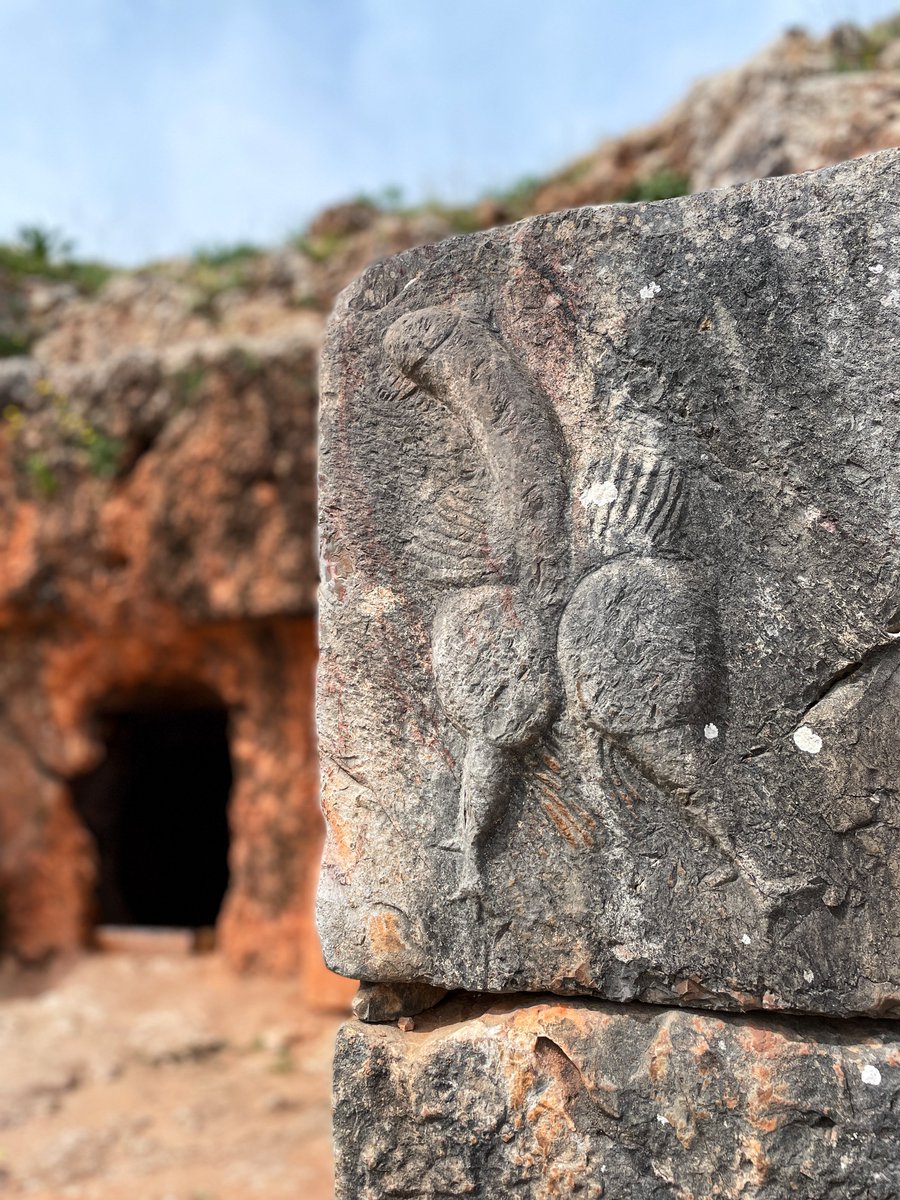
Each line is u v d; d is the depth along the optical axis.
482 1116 1.63
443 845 1.68
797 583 1.54
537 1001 1.67
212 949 5.94
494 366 1.67
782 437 1.55
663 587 1.55
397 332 1.74
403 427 1.76
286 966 5.45
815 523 1.53
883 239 1.51
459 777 1.68
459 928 1.66
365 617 1.75
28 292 6.84
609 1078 1.56
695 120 5.65
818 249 1.54
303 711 5.48
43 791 5.90
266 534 5.10
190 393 5.05
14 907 5.89
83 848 5.95
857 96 4.09
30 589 5.49
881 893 1.49
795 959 1.50
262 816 5.57
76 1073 4.47
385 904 1.71
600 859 1.59
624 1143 1.56
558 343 1.67
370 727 1.74
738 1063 1.51
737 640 1.55
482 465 1.69
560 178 6.46
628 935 1.57
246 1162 3.64
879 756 1.50
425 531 1.73
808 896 1.50
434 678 1.70
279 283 6.53
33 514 5.40
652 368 1.62
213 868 7.58
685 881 1.55
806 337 1.54
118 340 6.52
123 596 5.45
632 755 1.56
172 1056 4.65
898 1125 1.45
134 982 5.54
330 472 1.80
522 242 1.71
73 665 5.80
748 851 1.51
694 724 1.53
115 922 6.28
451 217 6.68
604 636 1.56
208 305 6.50
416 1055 1.69
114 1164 3.66
